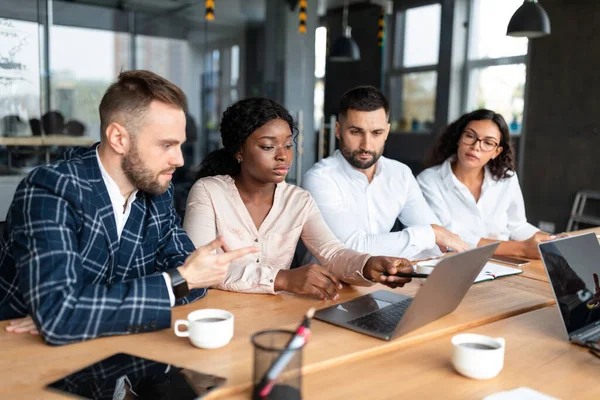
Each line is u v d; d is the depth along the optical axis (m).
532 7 4.03
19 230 1.18
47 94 5.87
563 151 5.54
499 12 6.21
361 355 1.09
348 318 1.29
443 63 6.77
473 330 1.28
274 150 1.72
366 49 8.09
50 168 1.23
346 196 2.30
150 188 1.32
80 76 6.31
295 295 1.50
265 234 1.82
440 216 2.61
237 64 8.09
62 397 0.89
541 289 1.65
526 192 5.89
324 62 8.82
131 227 1.40
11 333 1.17
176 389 0.91
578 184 5.43
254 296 1.49
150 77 1.27
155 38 7.22
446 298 1.25
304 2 6.25
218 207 1.79
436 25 6.95
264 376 0.85
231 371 1.00
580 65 5.34
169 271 1.22
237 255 1.26
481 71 6.48
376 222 2.36
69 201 1.22
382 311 1.35
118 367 1.00
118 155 1.30
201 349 1.10
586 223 5.45
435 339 1.21
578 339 1.19
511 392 0.90
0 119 5.39
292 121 1.79
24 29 5.62
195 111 7.94
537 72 5.71
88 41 6.36
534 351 1.15
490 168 2.60
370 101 2.16
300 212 1.84
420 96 7.29
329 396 0.92
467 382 0.99
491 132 2.44
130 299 1.15
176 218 1.58
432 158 2.74
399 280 1.53
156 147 1.27
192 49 7.66
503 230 2.67
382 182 2.36
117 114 1.24
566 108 5.48
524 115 5.86
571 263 1.29
